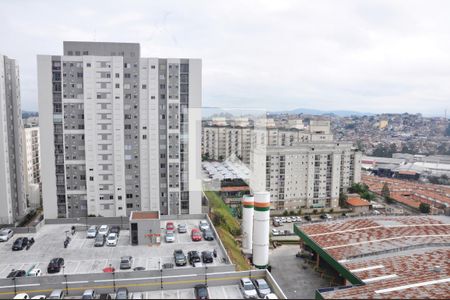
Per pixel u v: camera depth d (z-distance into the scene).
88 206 70.06
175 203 73.38
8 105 71.75
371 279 47.47
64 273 45.50
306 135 124.75
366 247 60.91
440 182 140.25
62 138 68.62
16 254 51.38
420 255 56.56
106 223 65.12
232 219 76.19
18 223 73.38
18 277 40.28
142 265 48.09
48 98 67.25
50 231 60.66
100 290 39.41
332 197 108.88
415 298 41.25
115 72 67.44
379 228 71.12
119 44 70.00
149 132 70.19
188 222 66.94
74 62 66.62
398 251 59.12
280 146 102.94
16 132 74.31
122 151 69.50
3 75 68.94
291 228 91.56
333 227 72.75
